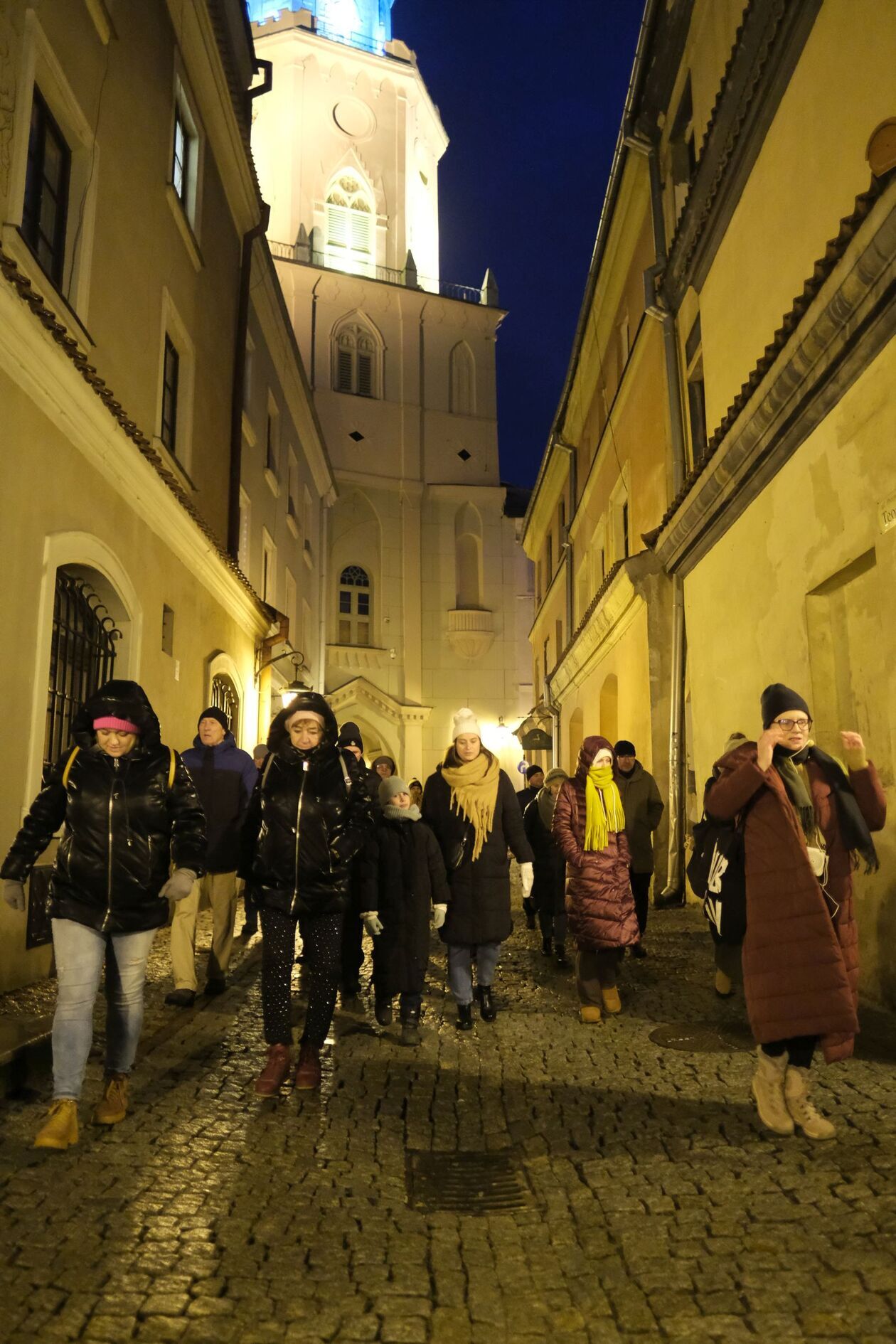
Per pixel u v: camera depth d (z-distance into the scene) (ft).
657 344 44.98
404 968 18.17
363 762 23.17
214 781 22.16
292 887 15.11
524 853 19.74
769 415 24.30
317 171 124.67
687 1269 9.04
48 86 26.16
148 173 34.81
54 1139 11.89
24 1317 8.23
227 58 46.65
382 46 136.98
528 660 117.29
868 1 20.63
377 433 116.47
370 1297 8.71
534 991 22.95
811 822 12.80
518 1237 9.95
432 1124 13.55
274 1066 14.64
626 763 27.61
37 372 21.89
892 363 18.65
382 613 113.19
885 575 18.83
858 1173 10.87
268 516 65.21
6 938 20.13
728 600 30.78
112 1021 13.29
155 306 35.81
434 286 128.16
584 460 71.82
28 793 21.62
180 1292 8.70
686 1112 13.51
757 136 27.73
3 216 22.68
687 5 37.70
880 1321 8.00
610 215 51.39
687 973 24.09
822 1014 11.93
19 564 21.44
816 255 23.75
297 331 114.62
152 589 32.55
